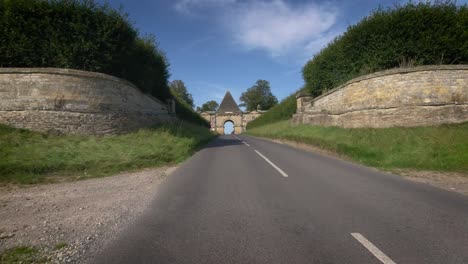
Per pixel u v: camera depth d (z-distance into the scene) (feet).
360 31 52.60
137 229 13.48
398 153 32.81
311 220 14.16
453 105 39.91
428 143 33.60
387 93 44.29
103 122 45.37
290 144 60.23
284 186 21.35
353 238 11.97
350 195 18.51
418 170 26.81
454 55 44.65
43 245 12.00
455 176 23.94
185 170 29.76
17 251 11.43
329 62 65.98
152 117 62.03
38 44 43.09
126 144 41.83
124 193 20.81
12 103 39.22
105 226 14.03
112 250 11.32
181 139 52.90
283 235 12.42
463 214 14.61
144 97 59.67
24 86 39.81
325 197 18.16
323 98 65.00
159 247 11.49
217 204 17.17
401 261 10.02
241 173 27.07
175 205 17.19
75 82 42.63
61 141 37.81
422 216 14.42
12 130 37.65
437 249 10.85
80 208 17.22
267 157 38.73
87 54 45.93
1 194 21.25
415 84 41.83
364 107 47.67
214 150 50.88
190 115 126.41
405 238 11.87
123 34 51.39
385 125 43.96
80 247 11.71
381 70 49.19
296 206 16.46
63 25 44.50
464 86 40.55
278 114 118.52
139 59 61.77
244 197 18.58
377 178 23.65
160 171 30.37
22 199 19.65
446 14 44.80
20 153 31.17
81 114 42.91
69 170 29.55
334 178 23.82
